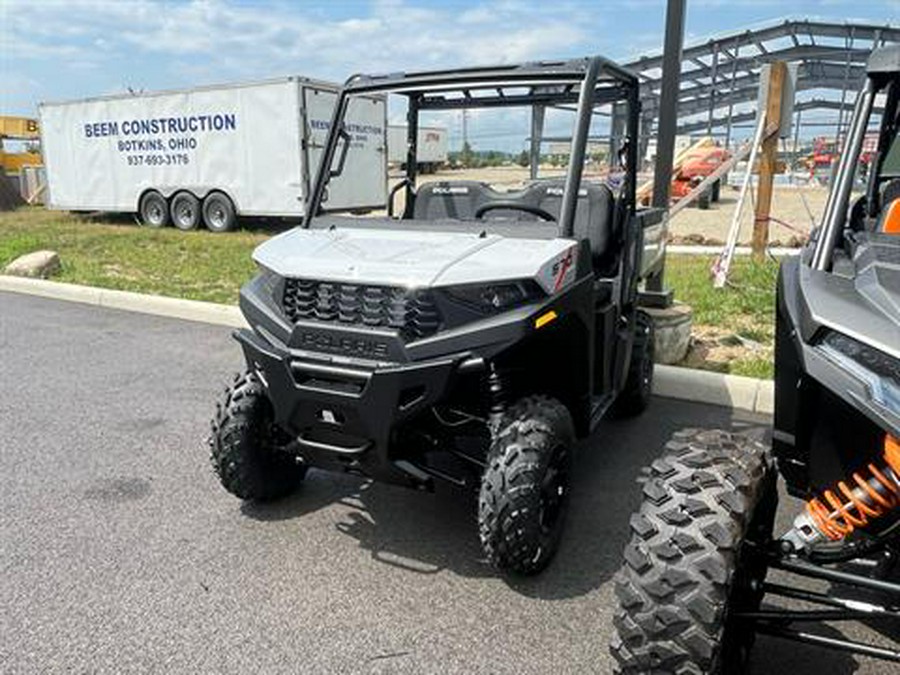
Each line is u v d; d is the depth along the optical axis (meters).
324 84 15.39
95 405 5.68
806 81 30.17
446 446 3.47
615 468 4.50
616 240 4.43
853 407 2.14
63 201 18.89
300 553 3.58
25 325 8.32
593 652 2.89
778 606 3.10
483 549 3.45
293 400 3.26
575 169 3.62
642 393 5.21
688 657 2.13
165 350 7.25
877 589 2.28
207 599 3.22
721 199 22.22
